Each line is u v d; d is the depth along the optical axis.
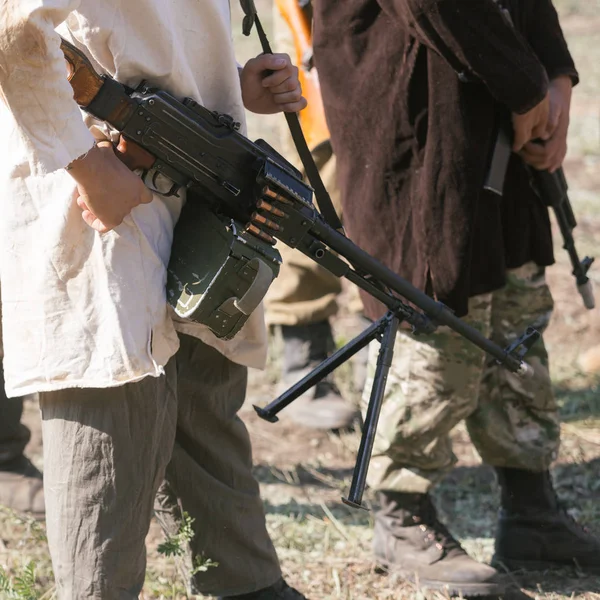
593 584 3.79
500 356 3.08
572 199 8.58
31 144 2.25
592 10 17.42
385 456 3.71
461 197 3.34
